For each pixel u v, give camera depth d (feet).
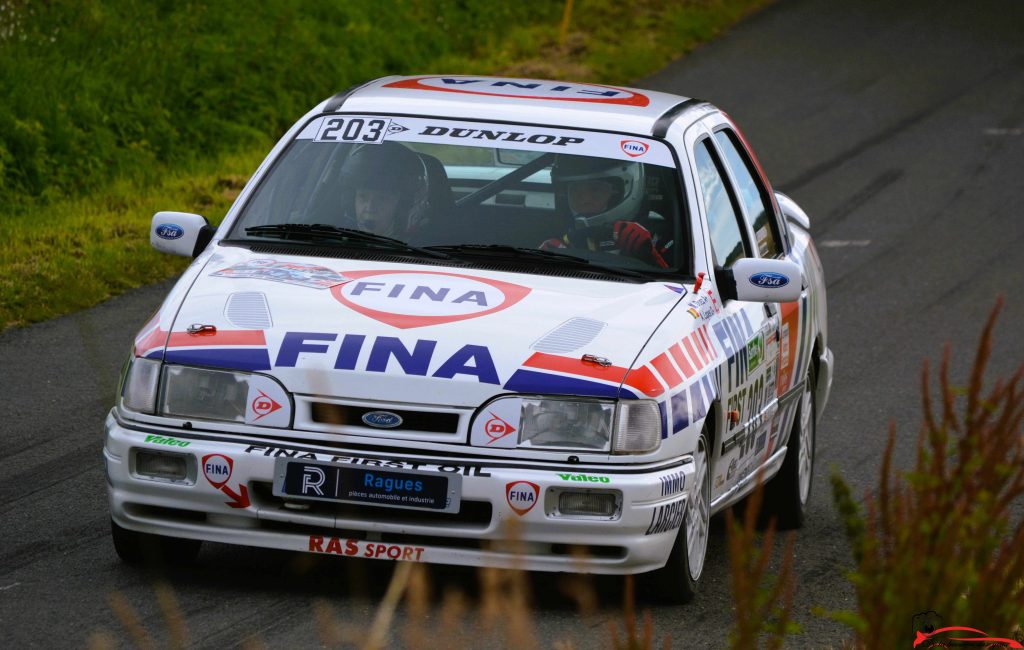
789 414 75.87
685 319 60.85
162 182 153.38
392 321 56.90
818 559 71.10
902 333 122.83
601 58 240.53
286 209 67.10
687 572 59.06
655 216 65.67
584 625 55.47
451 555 54.39
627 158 67.26
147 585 57.26
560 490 53.98
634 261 64.03
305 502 54.85
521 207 65.87
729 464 65.21
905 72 237.25
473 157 67.56
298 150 69.41
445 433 54.54
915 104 217.77
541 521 53.93
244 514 54.85
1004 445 39.81
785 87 226.99
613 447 54.85
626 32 258.98
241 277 60.75
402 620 54.08
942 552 38.93
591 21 265.54
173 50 185.98
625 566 55.31
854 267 144.25
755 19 274.77
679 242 65.16
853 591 64.69
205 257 63.77
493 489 53.67
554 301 59.57
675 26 261.65
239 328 56.90
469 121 69.31
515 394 54.75
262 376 55.31
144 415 56.24
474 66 233.96
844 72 236.84
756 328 68.18
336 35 219.20
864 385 107.86
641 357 56.95
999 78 234.79
